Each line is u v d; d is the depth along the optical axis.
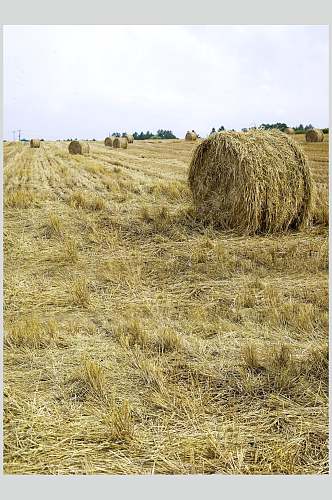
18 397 3.79
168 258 7.08
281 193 8.33
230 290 5.96
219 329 4.81
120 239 7.98
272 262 6.88
